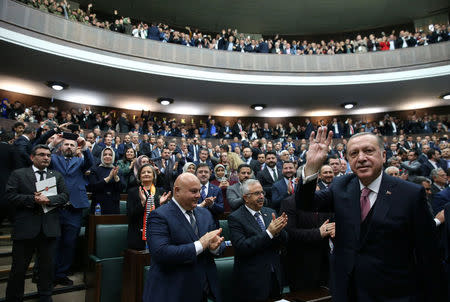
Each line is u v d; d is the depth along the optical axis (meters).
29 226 2.85
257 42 12.77
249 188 2.81
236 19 14.54
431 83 11.62
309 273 2.91
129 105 12.77
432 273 1.38
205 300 2.26
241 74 11.37
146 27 11.10
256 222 2.80
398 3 13.62
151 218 2.22
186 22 14.66
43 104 11.47
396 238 1.42
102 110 12.63
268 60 11.69
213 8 13.75
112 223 3.73
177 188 2.30
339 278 1.52
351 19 14.70
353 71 11.73
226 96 12.38
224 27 15.09
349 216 1.55
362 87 11.91
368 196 1.56
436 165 6.40
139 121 12.88
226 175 5.73
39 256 2.94
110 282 3.13
